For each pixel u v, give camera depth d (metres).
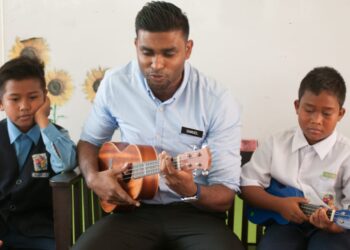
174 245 1.53
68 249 1.57
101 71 2.08
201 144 1.62
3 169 1.69
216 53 1.98
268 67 1.97
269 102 1.99
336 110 1.54
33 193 1.70
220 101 1.59
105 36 2.05
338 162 1.60
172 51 1.44
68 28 2.06
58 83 2.11
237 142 1.61
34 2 2.07
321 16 1.91
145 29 1.43
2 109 1.69
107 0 2.02
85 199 1.75
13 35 2.10
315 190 1.63
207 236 1.48
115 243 1.46
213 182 1.58
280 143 1.71
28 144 1.70
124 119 1.66
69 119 2.13
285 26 1.93
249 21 1.94
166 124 1.61
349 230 1.46
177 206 1.61
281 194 1.64
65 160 1.66
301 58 1.95
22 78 1.63
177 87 1.59
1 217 1.69
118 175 1.53
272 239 1.54
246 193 1.66
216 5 1.95
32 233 1.69
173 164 1.35
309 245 1.50
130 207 1.55
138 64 1.59
